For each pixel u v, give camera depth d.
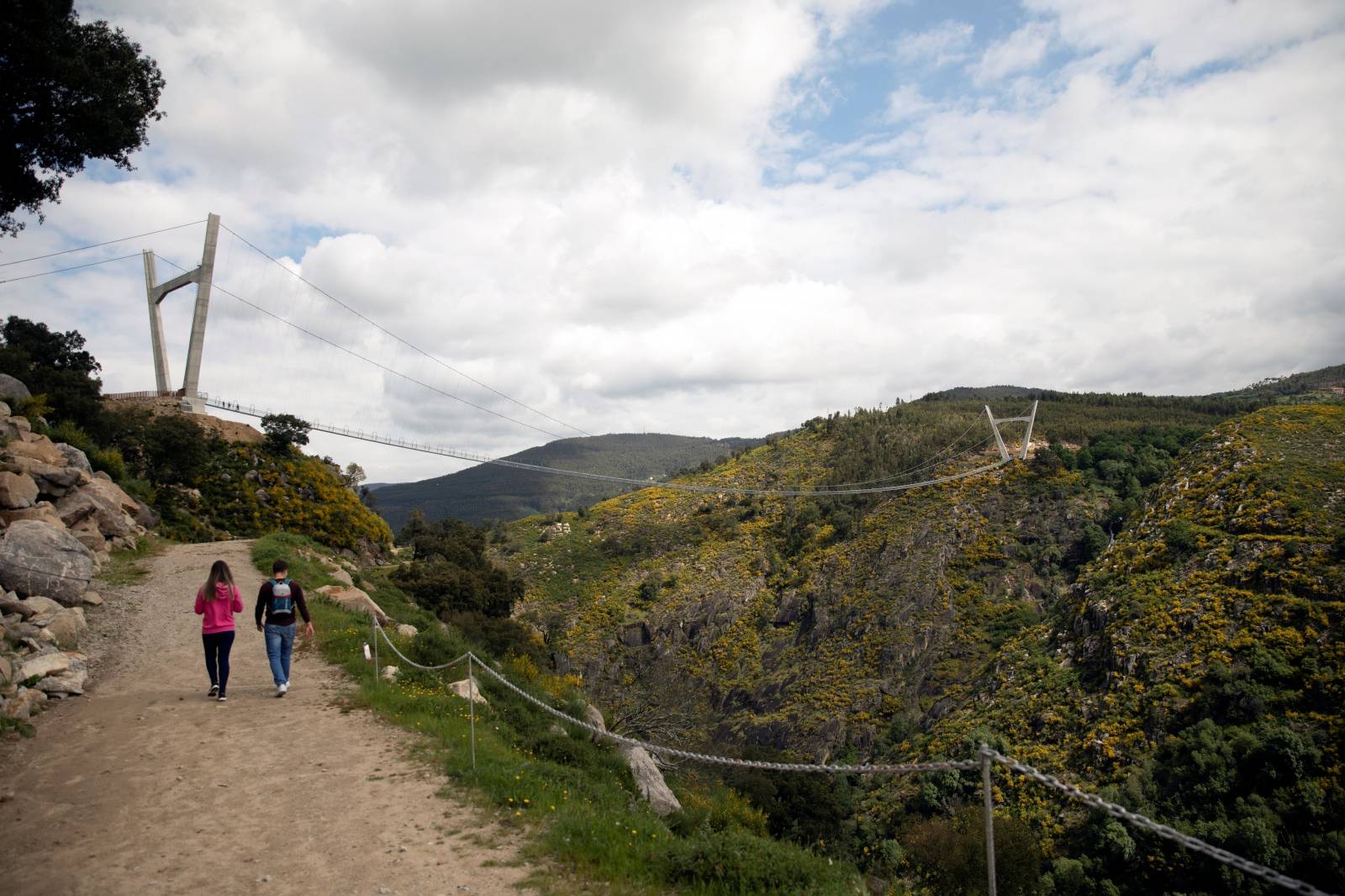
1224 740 40.34
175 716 9.93
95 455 27.05
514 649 29.50
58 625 12.38
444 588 35.97
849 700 75.19
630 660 97.56
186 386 58.84
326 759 8.68
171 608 15.80
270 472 49.41
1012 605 81.44
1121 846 35.38
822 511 120.69
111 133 20.30
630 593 111.88
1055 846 38.72
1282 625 46.56
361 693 11.39
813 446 160.38
